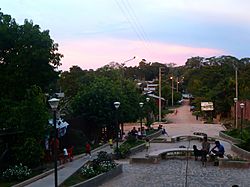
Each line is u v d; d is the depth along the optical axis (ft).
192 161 92.94
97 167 70.54
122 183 66.49
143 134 147.84
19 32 88.28
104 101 126.41
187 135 153.17
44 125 74.18
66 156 84.53
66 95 198.18
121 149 100.01
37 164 74.69
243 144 107.86
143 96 184.55
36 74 89.61
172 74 527.40
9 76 85.40
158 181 68.08
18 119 72.90
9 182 62.03
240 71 306.96
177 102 405.18
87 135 124.77
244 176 72.64
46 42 90.33
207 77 312.29
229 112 243.60
